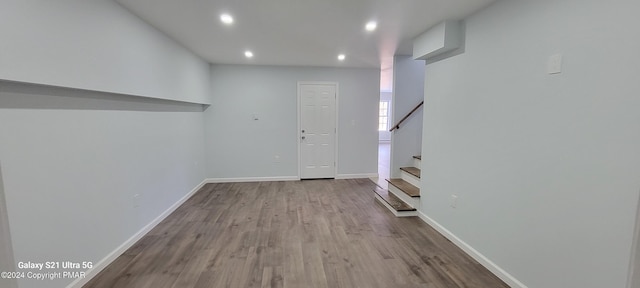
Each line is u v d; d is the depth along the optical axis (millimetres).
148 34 2893
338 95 5547
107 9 2260
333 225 3336
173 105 3775
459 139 2766
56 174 1881
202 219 3498
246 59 4723
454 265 2455
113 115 2471
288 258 2561
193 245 2797
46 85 1743
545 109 1843
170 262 2471
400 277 2270
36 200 1741
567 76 1693
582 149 1619
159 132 3359
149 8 2486
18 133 1631
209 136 5273
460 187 2760
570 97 1678
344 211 3824
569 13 1676
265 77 5316
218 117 5266
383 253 2662
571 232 1696
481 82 2441
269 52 4176
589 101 1575
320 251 2695
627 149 1411
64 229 1945
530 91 1953
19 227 1642
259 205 4062
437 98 3156
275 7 2449
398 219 3537
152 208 3199
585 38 1590
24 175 1667
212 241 2891
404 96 4445
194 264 2441
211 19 2762
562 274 1760
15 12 1520
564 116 1717
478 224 2510
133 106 2787
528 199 1983
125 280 2193
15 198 1618
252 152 5438
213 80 5180
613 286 1492
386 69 5969
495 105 2283
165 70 3287
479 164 2484
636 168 1382
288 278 2248
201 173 5062
